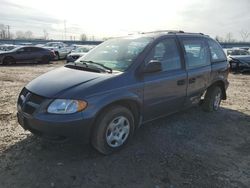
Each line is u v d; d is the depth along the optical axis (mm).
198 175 3408
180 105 4883
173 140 4414
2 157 3684
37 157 3701
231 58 14484
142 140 4348
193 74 4965
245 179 3367
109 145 3764
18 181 3168
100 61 4406
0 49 22859
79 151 3891
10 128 4715
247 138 4660
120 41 4723
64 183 3158
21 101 3768
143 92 4023
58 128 3299
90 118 3412
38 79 3973
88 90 3449
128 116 3914
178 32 5035
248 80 11523
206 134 4738
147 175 3369
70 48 25500
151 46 4273
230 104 6914
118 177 3311
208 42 5648
